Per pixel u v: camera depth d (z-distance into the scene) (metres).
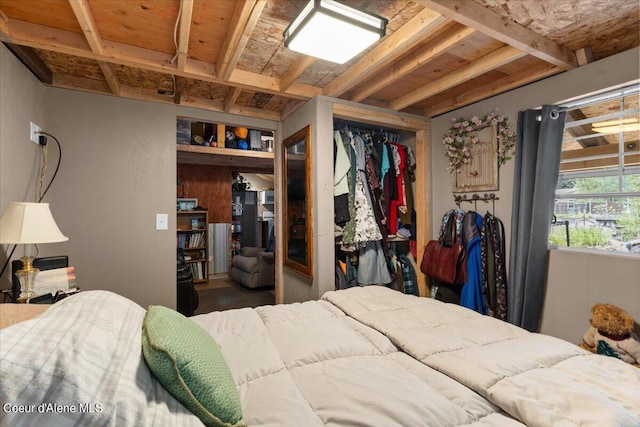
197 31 1.97
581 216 2.35
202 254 5.72
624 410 0.81
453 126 3.13
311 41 1.77
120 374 0.72
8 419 0.56
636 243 2.07
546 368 1.07
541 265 2.36
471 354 1.14
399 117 3.18
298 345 1.27
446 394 0.97
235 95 2.76
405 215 3.38
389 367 1.12
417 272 3.41
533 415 0.83
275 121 3.48
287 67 2.46
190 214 5.66
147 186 2.78
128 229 2.71
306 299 2.90
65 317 0.79
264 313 1.67
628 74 1.95
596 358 1.15
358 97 2.85
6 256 1.96
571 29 1.93
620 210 2.15
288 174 3.29
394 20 1.87
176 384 0.80
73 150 2.54
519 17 1.81
